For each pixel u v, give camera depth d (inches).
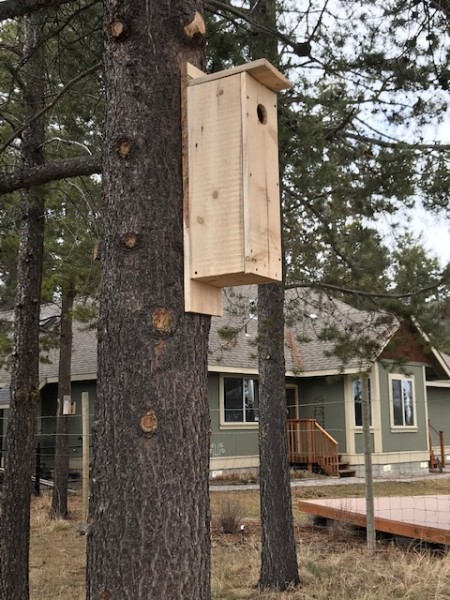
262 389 263.6
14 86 217.9
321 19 252.7
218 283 104.0
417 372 804.0
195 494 95.8
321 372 708.0
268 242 104.3
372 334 322.3
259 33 229.6
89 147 217.3
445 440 933.8
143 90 103.8
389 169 265.7
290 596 236.4
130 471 93.7
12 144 223.9
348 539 340.8
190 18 107.2
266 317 268.5
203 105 104.0
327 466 682.8
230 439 679.1
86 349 713.6
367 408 307.0
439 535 299.6
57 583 271.0
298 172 247.3
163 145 102.9
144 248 99.4
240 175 100.7
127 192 101.4
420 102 263.9
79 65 202.1
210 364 631.8
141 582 91.0
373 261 308.5
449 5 226.5
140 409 94.9
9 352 481.7
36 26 202.5
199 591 93.7
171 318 98.2
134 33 105.2
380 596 227.3
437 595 225.1
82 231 299.0
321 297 321.4
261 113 107.7
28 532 202.4
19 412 206.7
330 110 257.6
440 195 273.7
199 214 102.0
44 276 386.6
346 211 287.9
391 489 588.4
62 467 448.5
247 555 302.2
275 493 254.7
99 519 94.6
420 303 303.3
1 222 270.1
